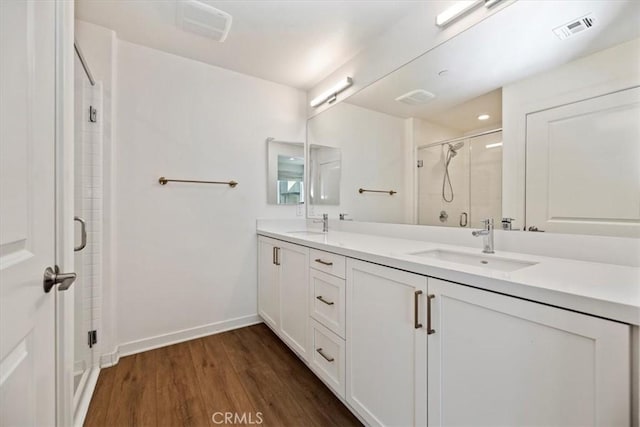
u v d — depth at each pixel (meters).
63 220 0.94
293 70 2.43
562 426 0.69
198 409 1.46
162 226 2.14
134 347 2.03
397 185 1.91
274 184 2.66
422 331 1.02
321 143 2.64
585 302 0.65
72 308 1.07
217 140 2.36
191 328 2.26
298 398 1.55
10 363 0.58
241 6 1.65
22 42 0.64
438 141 1.64
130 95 2.00
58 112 0.93
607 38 1.03
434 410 0.98
